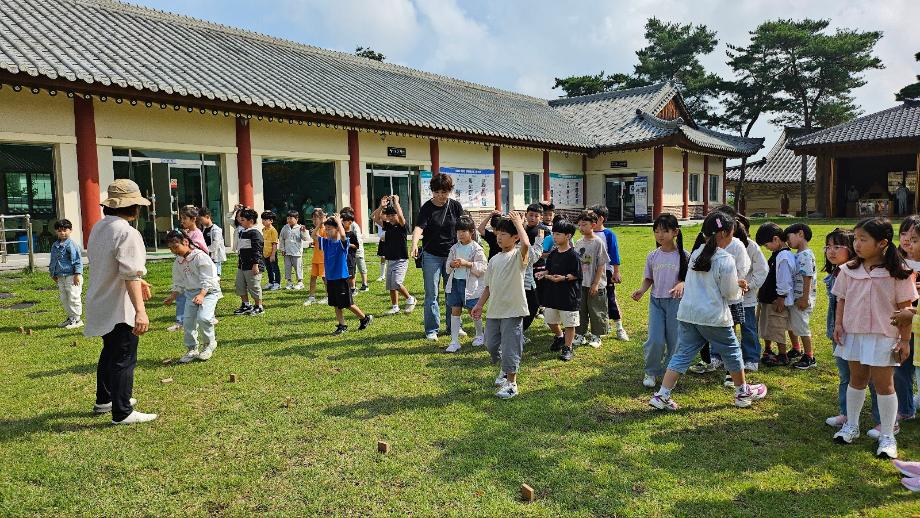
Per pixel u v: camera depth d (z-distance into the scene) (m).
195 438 3.87
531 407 4.38
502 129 21.16
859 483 3.21
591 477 3.30
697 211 29.88
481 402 4.49
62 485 3.28
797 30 35.12
